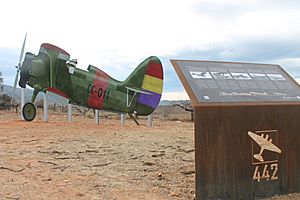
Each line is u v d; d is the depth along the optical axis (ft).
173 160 26.50
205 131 15.61
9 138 36.78
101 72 59.31
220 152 15.92
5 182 18.51
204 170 15.49
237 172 16.33
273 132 17.49
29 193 16.65
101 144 34.24
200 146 15.46
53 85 55.06
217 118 15.92
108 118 86.48
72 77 56.03
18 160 24.82
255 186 16.87
